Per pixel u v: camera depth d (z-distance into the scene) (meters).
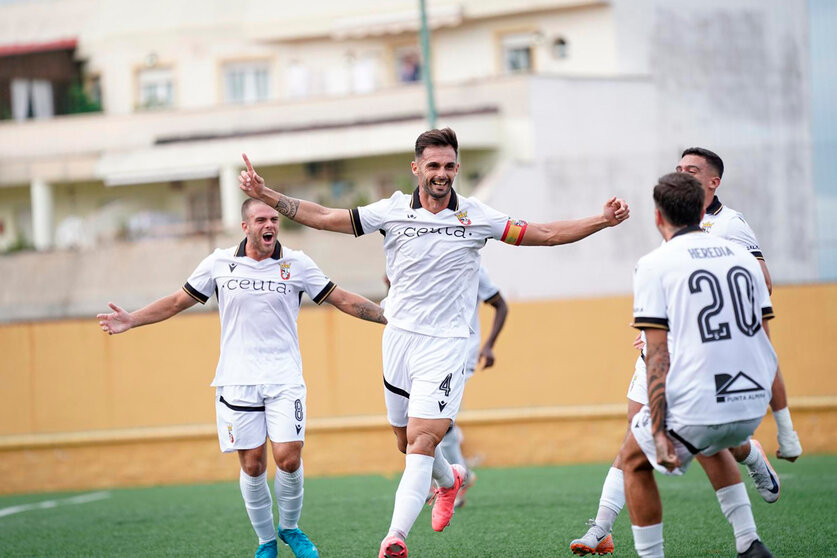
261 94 97.62
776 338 41.69
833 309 41.28
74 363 43.03
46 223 91.75
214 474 42.34
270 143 86.50
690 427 16.39
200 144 87.81
